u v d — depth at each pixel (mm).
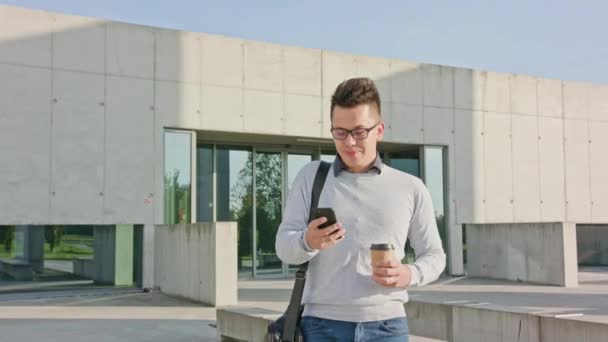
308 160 19609
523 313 6352
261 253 18672
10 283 13414
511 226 17109
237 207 18438
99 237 14391
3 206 13391
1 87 13492
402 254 2572
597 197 21859
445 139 19359
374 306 2486
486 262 18016
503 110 20375
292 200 2689
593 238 23344
